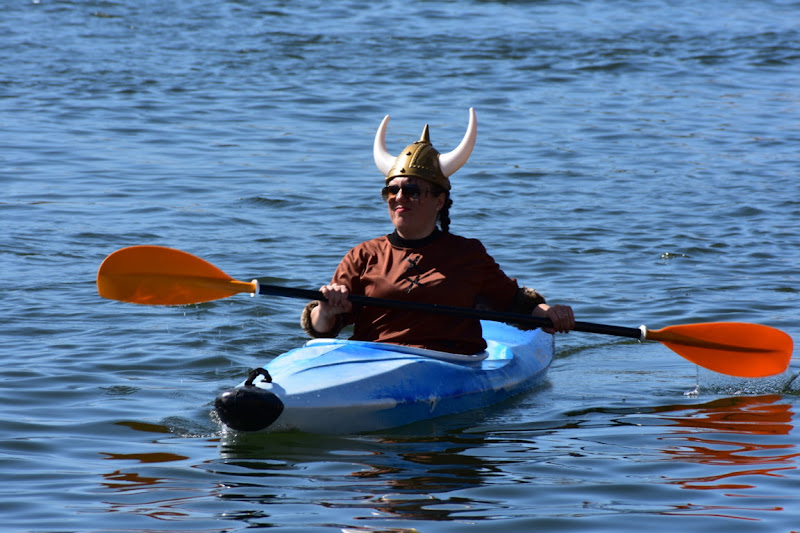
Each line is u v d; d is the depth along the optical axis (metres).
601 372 24.03
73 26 85.19
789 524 14.20
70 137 51.09
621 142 53.84
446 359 20.81
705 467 16.73
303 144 51.66
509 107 61.94
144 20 89.19
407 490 15.60
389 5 99.56
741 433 18.80
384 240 20.95
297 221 38.19
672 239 36.59
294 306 28.89
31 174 43.78
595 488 15.71
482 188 44.28
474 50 79.31
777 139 55.00
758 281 31.56
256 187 43.09
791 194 43.56
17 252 32.97
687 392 22.12
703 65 76.12
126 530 13.91
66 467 16.52
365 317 21.12
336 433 18.75
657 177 46.69
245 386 18.33
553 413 20.47
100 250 33.66
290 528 13.98
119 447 17.64
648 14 98.12
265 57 75.38
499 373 21.78
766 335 21.52
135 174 44.66
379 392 19.17
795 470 16.55
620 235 37.16
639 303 29.30
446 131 55.06
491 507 14.85
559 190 44.16
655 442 18.23
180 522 14.20
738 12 100.44
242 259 32.84
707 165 49.12
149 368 22.92
